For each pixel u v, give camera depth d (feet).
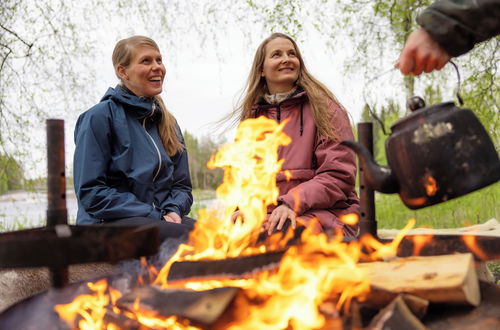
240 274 4.35
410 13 13.57
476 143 3.78
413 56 4.20
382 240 5.17
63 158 4.26
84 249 3.41
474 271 4.19
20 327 4.04
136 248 3.59
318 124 8.08
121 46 8.57
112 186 8.08
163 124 8.87
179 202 8.57
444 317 4.00
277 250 4.53
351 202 8.07
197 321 3.71
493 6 3.84
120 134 8.10
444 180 3.75
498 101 13.70
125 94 8.39
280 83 8.61
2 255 3.39
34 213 15.49
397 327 3.57
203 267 4.47
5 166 14.52
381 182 4.09
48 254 3.39
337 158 7.80
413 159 3.80
